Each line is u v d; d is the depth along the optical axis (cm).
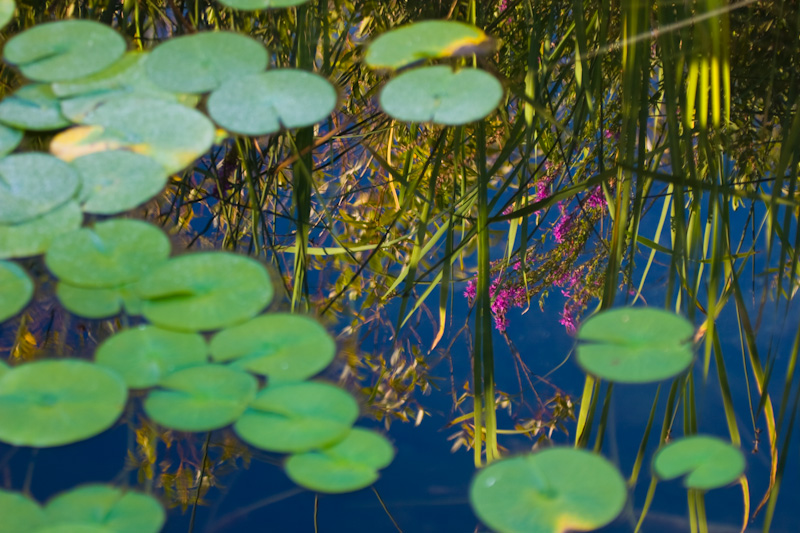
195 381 342
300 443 338
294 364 346
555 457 340
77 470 359
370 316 392
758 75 381
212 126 365
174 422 337
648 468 367
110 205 355
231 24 393
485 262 362
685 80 379
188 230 398
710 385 377
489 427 358
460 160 395
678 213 356
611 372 344
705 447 342
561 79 381
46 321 371
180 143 363
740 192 365
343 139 406
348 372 373
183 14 389
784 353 382
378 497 365
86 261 351
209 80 371
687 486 338
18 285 348
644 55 358
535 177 398
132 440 364
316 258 400
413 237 395
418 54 371
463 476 369
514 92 368
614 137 389
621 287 394
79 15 388
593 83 375
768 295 389
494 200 368
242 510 362
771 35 379
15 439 333
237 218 388
